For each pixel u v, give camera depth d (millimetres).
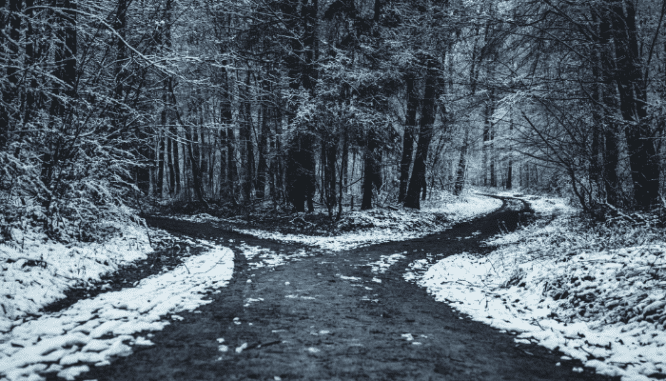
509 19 9914
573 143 10555
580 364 4582
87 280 7617
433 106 21531
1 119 7836
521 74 10672
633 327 5277
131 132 11148
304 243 15344
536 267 8523
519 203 32594
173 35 13281
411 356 4684
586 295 6504
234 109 24641
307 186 21125
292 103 18688
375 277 9688
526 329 5824
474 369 4363
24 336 4668
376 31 19547
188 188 28391
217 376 3896
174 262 10102
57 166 9188
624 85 9805
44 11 9117
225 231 17344
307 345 4898
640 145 10094
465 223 22891
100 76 10727
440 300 7707
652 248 7445
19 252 7465
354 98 18281
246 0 16531
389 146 19969
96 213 10625
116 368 3996
